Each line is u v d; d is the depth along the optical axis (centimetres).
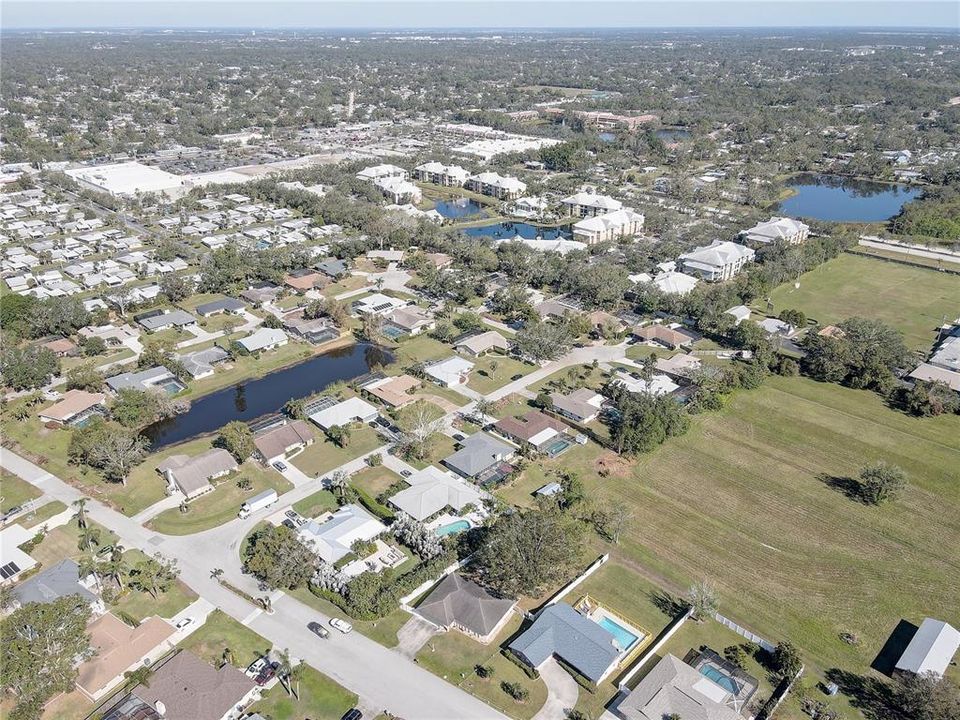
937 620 9281
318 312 18738
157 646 8788
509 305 19238
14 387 15000
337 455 13062
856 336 16562
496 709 8169
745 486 12306
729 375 15462
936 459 13025
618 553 10706
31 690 7894
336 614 9494
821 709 8056
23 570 10131
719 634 9244
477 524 11131
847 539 11019
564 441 13500
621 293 19712
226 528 11106
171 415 14338
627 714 7900
